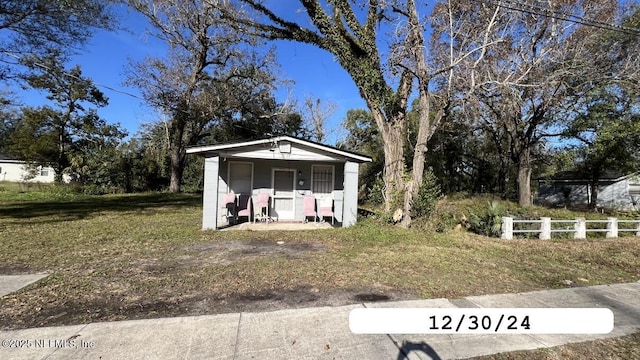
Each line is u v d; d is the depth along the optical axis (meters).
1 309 3.85
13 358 2.84
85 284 4.74
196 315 3.78
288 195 12.40
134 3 16.78
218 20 14.39
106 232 8.92
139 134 28.78
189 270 5.53
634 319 3.99
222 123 25.47
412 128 22.27
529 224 11.30
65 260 6.03
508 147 25.52
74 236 8.26
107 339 3.18
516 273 5.82
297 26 11.79
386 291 4.68
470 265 6.21
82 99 28.55
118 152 24.70
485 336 3.42
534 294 4.75
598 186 24.97
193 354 2.95
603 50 15.14
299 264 6.00
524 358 3.02
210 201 9.96
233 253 6.87
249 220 11.53
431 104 15.03
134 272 5.37
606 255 7.66
